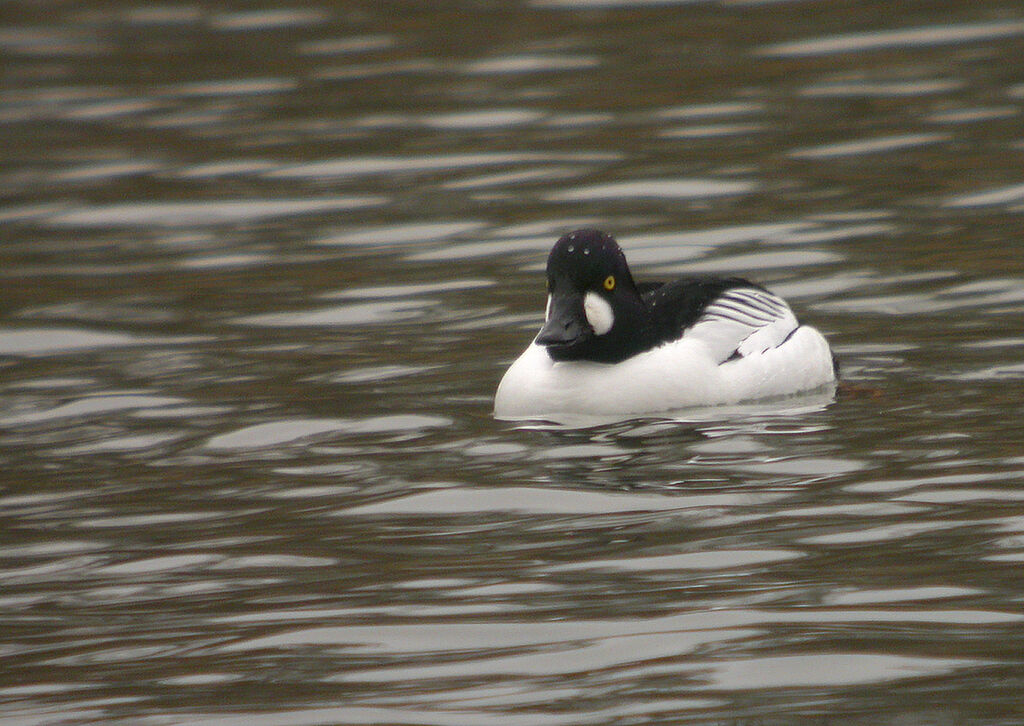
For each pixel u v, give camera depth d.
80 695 7.89
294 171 22.42
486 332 15.37
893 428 11.77
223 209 20.88
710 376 12.73
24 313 16.86
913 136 21.78
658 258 17.61
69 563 9.88
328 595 9.10
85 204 21.48
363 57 28.64
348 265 18.11
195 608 9.02
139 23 32.59
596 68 26.80
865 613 8.37
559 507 10.44
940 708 7.23
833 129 22.47
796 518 9.94
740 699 7.45
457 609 8.77
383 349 14.96
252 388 13.88
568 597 8.85
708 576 9.05
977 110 22.77
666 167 21.28
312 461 11.78
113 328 16.14
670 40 28.41
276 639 8.48
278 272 18.02
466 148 22.97
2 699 7.88
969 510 9.88
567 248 12.66
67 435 12.77
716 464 11.17
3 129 25.61
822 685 7.54
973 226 17.92
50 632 8.78
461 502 10.66
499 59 27.84
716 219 18.92
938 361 13.55
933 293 15.66
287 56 29.06
